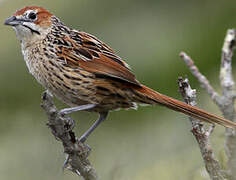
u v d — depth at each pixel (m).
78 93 9.12
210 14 15.83
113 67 9.03
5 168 12.45
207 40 15.09
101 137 13.74
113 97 9.17
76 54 9.12
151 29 15.68
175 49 14.98
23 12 9.40
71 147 7.65
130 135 13.57
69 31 9.50
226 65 7.57
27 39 9.36
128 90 9.06
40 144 13.09
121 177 10.81
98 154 12.73
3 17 18.30
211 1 16.12
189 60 7.80
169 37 15.35
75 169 7.85
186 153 10.69
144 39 15.45
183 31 15.43
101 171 11.72
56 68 9.12
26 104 15.60
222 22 15.49
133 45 15.43
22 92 15.82
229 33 7.63
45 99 7.41
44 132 13.78
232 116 7.48
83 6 17.03
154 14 16.17
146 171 10.49
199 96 12.87
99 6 16.77
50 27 9.44
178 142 12.26
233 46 7.60
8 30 18.02
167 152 11.54
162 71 14.60
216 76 13.84
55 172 12.05
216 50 14.83
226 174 7.14
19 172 12.34
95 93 9.12
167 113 13.62
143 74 14.66
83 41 9.30
